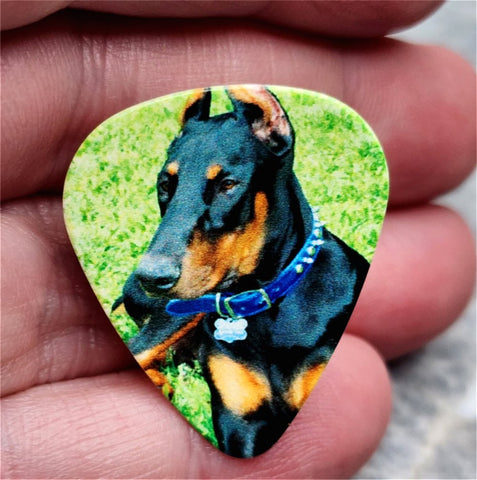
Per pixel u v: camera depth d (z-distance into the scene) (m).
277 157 0.07
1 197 0.07
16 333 0.07
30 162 0.07
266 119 0.07
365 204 0.07
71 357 0.07
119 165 0.07
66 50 0.07
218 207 0.07
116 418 0.07
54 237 0.07
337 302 0.07
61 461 0.07
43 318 0.07
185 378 0.07
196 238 0.07
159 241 0.07
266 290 0.07
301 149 0.07
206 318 0.07
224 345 0.07
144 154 0.07
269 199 0.07
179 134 0.07
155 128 0.07
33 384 0.07
